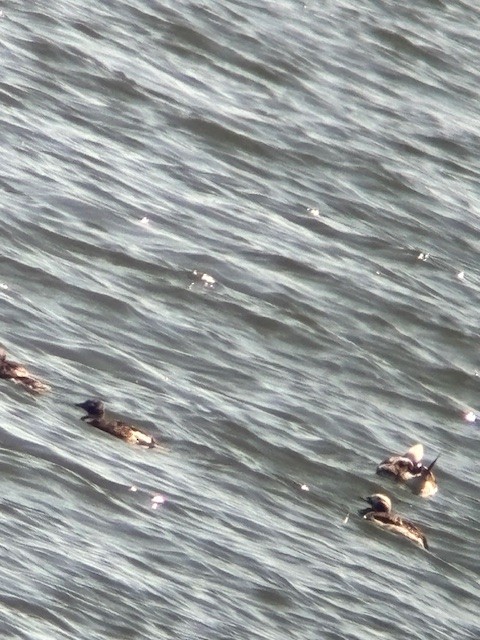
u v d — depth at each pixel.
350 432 27.61
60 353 26.48
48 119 34.44
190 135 36.28
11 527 21.00
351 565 23.34
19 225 30.05
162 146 35.28
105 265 29.92
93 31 38.94
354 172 37.47
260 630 20.88
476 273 35.31
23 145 32.97
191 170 34.81
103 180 32.72
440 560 24.58
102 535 21.66
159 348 27.97
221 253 31.88
